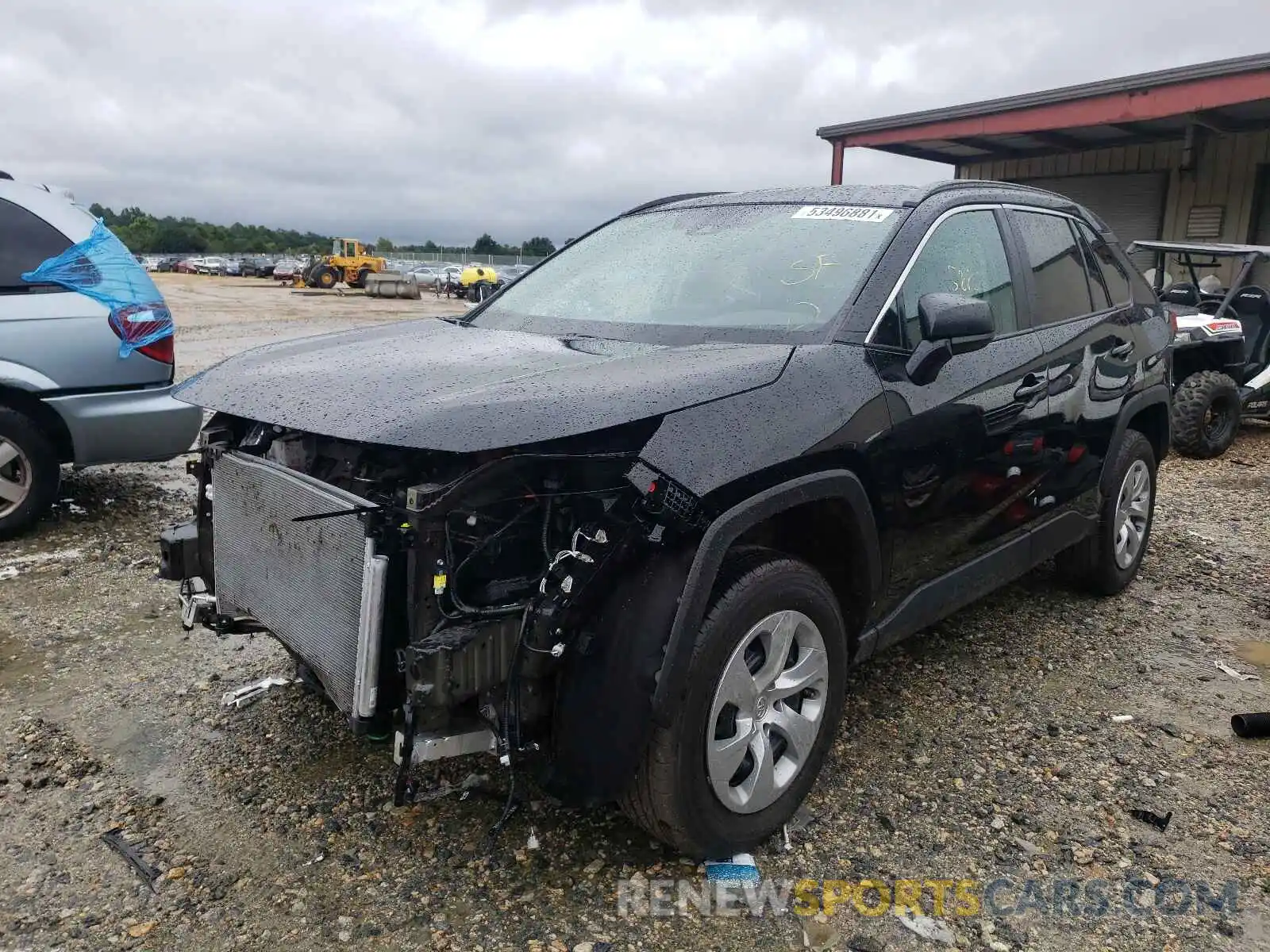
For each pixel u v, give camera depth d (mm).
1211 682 3861
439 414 2275
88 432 5215
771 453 2504
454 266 41344
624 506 2377
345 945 2328
